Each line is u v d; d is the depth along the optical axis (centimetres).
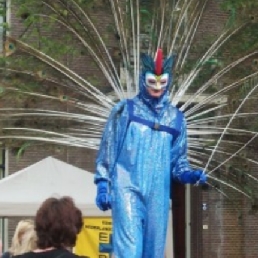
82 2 1825
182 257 2973
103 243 1834
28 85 1761
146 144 991
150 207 984
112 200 986
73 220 774
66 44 1906
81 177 1642
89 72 2092
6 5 2278
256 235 2864
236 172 1852
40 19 1906
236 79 1794
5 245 2548
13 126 1764
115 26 1800
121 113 1008
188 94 1795
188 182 1014
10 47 1744
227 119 1752
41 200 1568
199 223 2950
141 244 971
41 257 761
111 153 1001
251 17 1792
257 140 1842
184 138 1021
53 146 1866
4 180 1603
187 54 1741
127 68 1734
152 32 1752
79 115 1692
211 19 2178
